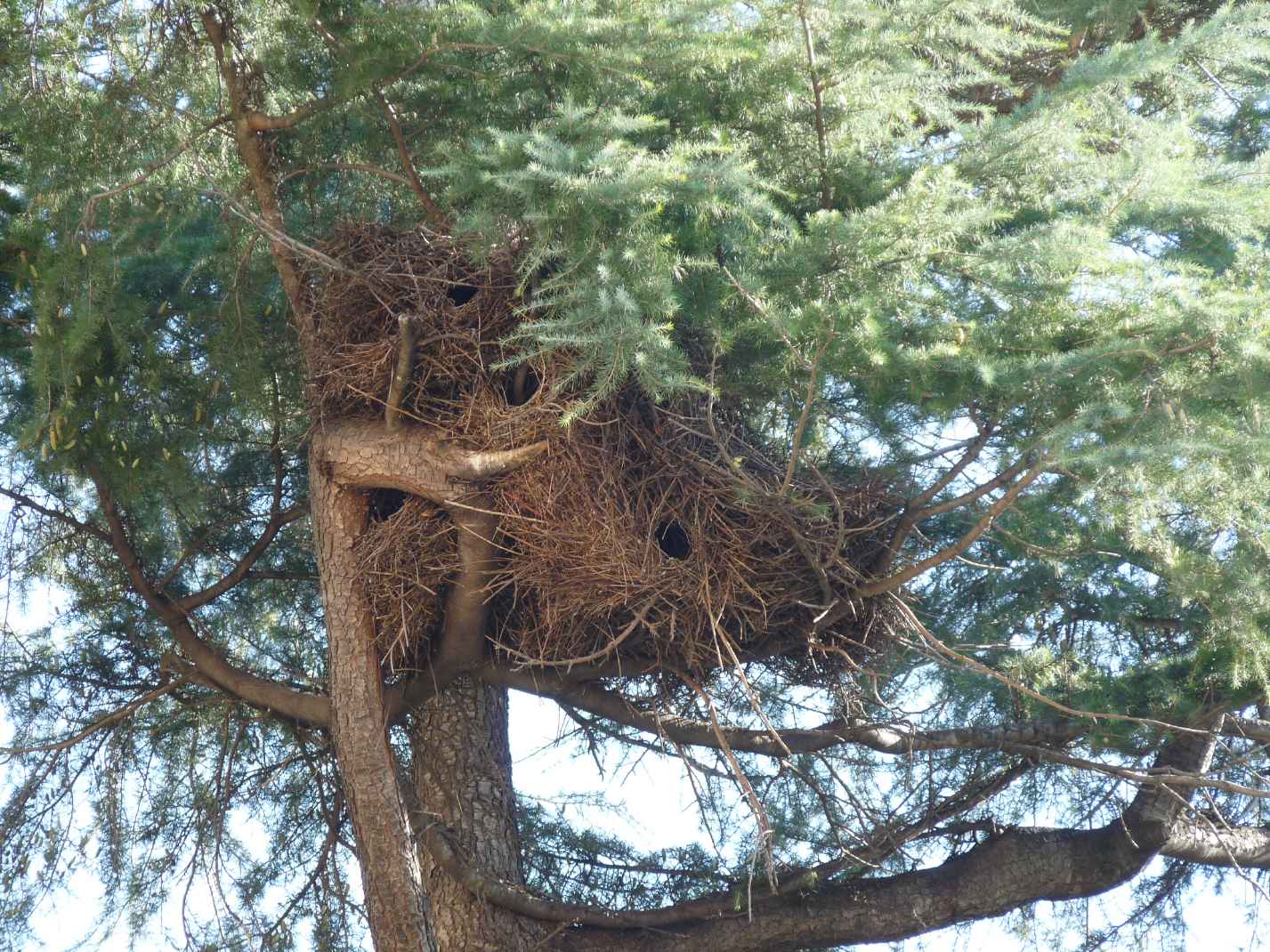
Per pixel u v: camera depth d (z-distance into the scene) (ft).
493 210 22.33
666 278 21.34
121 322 26.76
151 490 31.17
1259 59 31.07
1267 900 29.58
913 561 26.78
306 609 37.11
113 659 34.50
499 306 24.82
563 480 24.40
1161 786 28.55
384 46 25.63
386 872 25.50
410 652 27.40
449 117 28.81
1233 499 23.11
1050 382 22.47
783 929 29.14
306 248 25.00
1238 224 24.31
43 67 27.35
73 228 26.63
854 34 25.23
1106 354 21.94
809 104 26.55
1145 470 21.94
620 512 24.52
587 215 21.03
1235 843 31.86
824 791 31.99
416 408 25.21
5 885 31.19
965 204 24.54
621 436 24.90
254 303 30.73
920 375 22.76
